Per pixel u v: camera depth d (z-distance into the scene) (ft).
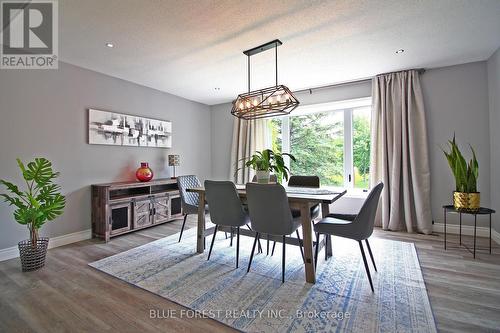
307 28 7.80
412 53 9.73
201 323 5.25
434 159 11.46
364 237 6.58
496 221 9.98
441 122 11.30
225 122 17.92
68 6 6.56
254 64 10.71
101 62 10.44
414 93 11.45
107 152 11.96
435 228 11.48
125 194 12.28
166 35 8.18
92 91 11.34
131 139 12.92
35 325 5.19
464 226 11.00
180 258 8.72
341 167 14.78
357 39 8.56
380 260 8.34
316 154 15.57
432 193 11.52
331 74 12.06
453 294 6.18
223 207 8.16
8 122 8.85
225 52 9.48
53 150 10.02
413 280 6.93
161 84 13.50
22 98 9.18
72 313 5.59
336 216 8.54
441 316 5.33
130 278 7.23
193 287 6.71
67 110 10.46
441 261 8.20
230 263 8.29
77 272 7.66
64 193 10.35
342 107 14.62
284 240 7.15
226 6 6.66
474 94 10.69
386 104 12.00
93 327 5.13
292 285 6.78
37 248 7.92
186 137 16.48
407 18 7.30
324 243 8.54
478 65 10.62
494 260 8.22
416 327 4.99
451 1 6.53
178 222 13.93
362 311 5.56
